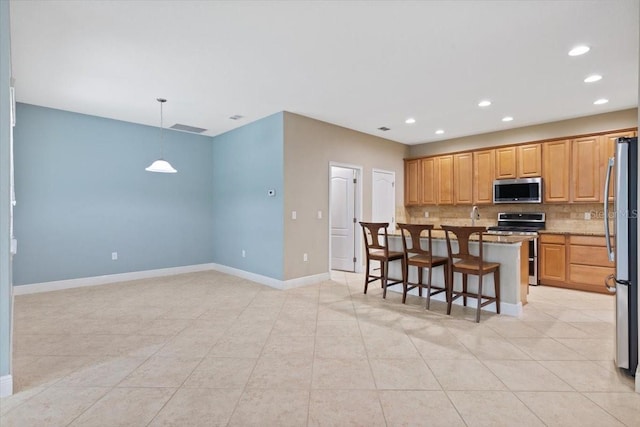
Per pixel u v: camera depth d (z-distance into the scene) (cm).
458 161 631
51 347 287
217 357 267
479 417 191
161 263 588
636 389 217
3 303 212
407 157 714
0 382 210
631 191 233
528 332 319
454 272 409
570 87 390
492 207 611
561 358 265
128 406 202
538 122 538
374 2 233
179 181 609
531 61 324
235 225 588
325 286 506
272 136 504
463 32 272
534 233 470
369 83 380
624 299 236
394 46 295
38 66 338
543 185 529
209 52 308
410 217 718
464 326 336
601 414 194
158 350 281
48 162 479
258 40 286
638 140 222
